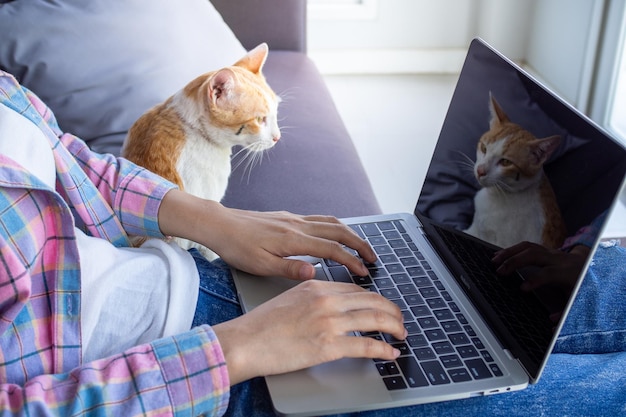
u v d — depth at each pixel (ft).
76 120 4.22
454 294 2.94
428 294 2.94
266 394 2.48
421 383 2.45
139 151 3.47
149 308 2.60
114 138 4.21
